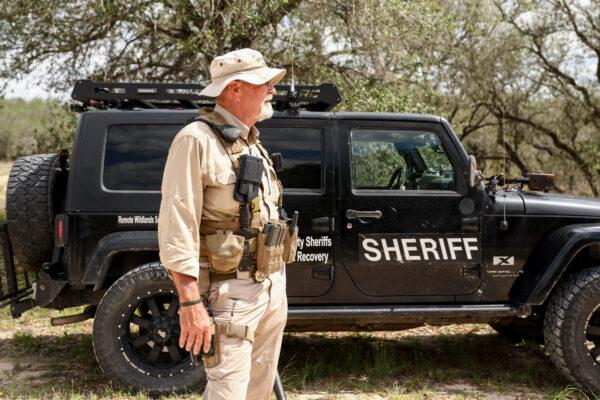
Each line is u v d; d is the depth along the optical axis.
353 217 4.16
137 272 4.00
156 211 4.06
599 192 14.11
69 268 4.05
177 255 2.31
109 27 8.85
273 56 9.64
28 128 22.88
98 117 4.15
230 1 8.64
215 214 2.47
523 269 4.28
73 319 4.34
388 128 4.27
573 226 4.25
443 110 12.30
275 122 4.21
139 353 4.12
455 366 4.73
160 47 9.79
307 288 4.17
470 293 4.27
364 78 9.35
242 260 2.49
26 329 5.57
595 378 4.07
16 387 4.20
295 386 4.22
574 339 4.07
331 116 4.24
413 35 8.93
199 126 2.44
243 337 2.48
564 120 14.51
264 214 2.57
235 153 2.49
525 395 4.16
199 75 9.47
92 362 4.71
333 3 9.04
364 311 4.12
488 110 14.41
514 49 13.44
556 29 13.75
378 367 4.48
